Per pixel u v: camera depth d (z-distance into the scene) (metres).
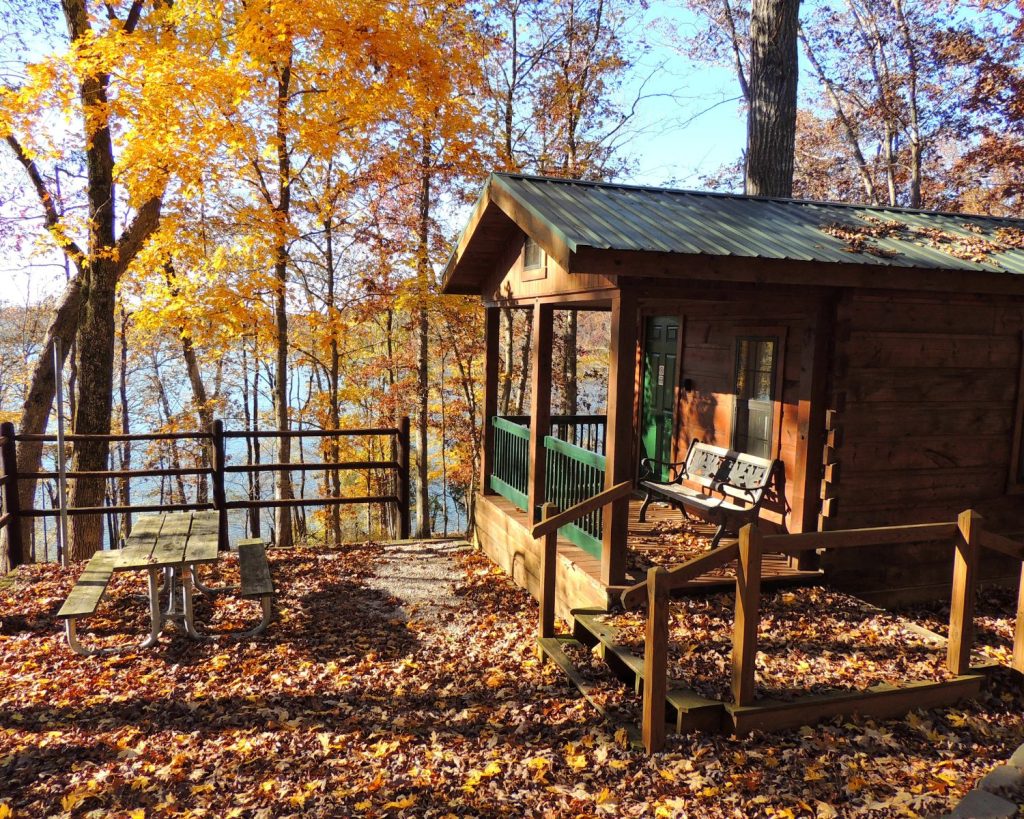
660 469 9.47
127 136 9.32
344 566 8.48
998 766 3.82
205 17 10.14
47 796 3.87
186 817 3.69
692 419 8.73
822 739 4.20
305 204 13.16
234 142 9.51
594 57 17.97
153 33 10.22
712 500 7.07
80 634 6.28
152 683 5.35
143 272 11.83
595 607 5.91
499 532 8.51
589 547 6.63
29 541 12.15
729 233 5.98
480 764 4.20
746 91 20.33
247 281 10.91
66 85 9.07
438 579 8.06
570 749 4.29
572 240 5.08
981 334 6.69
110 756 4.30
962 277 6.12
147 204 11.25
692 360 8.71
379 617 6.88
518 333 20.00
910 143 22.38
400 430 9.52
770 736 4.23
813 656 4.93
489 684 5.34
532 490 7.53
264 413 24.61
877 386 6.36
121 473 8.46
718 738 4.23
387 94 10.16
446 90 10.84
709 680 4.59
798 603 5.86
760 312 7.35
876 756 4.04
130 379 25.98
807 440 6.39
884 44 21.28
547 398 7.52
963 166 20.23
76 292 12.07
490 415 9.56
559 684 5.26
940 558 6.90
